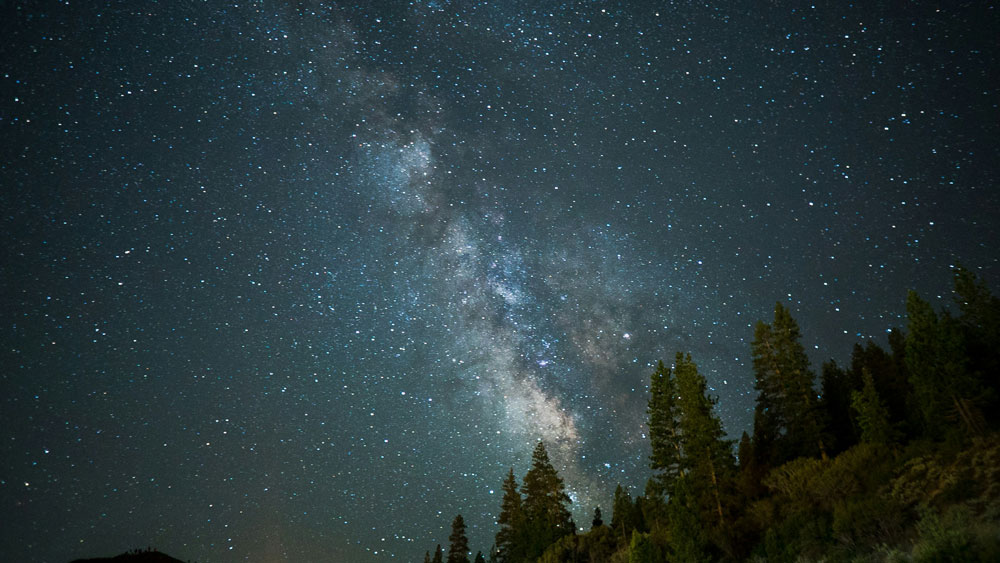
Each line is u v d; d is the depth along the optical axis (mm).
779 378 40969
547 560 43812
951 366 26797
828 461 29125
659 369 42094
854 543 17922
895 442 28188
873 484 23766
